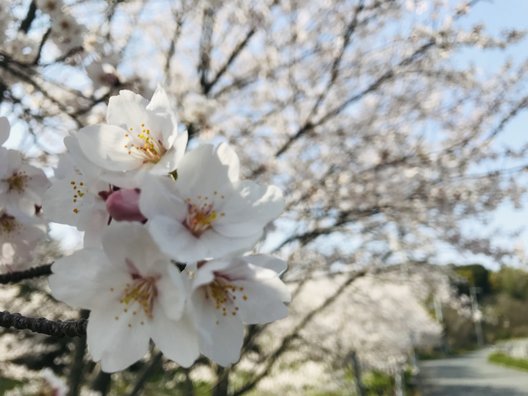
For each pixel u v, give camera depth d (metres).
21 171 1.77
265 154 6.37
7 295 6.04
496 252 6.76
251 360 7.82
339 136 6.05
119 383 7.86
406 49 5.75
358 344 9.41
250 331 6.93
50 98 2.78
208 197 1.02
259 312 1.03
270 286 1.04
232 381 8.38
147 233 0.92
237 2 5.82
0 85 3.06
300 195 6.06
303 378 9.85
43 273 1.67
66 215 1.21
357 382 9.16
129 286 0.96
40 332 1.16
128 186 1.03
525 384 16.19
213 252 0.95
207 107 4.12
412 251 7.29
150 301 0.95
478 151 6.09
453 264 8.09
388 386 13.20
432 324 12.37
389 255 7.44
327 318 9.23
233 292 1.02
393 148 6.16
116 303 0.97
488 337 39.75
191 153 1.03
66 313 6.47
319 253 7.18
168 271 0.91
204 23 5.91
